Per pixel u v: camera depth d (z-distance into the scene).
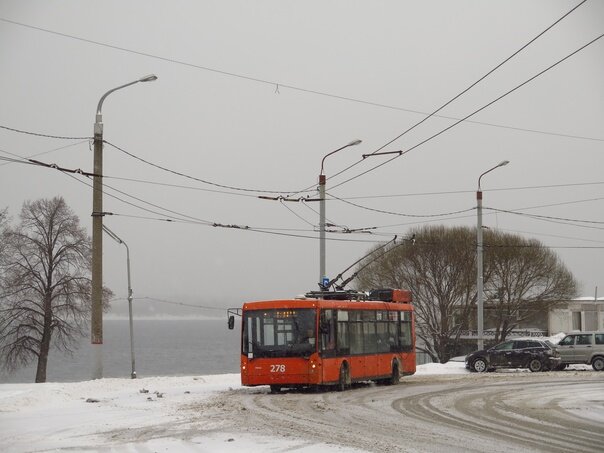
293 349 28.72
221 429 18.30
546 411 22.72
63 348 57.59
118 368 126.44
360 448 15.27
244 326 29.34
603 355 45.81
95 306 30.56
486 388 31.72
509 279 69.25
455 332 70.75
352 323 31.47
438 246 68.12
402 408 23.41
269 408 23.22
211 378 35.59
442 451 14.91
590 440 16.61
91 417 21.11
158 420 20.25
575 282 71.75
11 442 16.44
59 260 56.69
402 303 37.19
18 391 26.77
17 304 55.69
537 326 78.75
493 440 16.52
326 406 23.89
